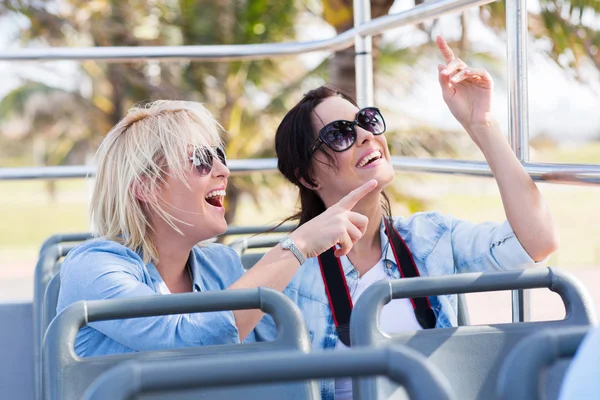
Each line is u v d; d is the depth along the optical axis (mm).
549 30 6898
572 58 6930
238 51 4992
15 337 4535
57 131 16578
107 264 2869
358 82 4758
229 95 11109
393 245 3523
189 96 11203
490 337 2539
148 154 3055
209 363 1437
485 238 3439
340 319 3385
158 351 2373
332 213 2898
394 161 4453
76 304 2330
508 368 1486
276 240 4062
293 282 3453
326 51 5031
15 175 4918
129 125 3188
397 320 3365
